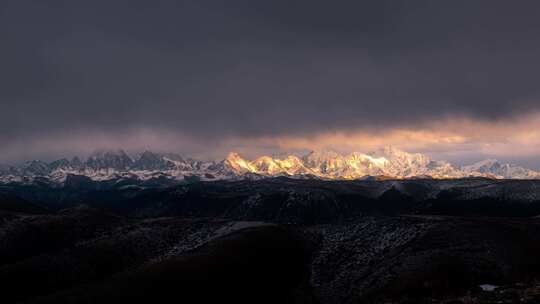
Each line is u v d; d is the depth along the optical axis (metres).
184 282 96.56
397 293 94.06
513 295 72.94
